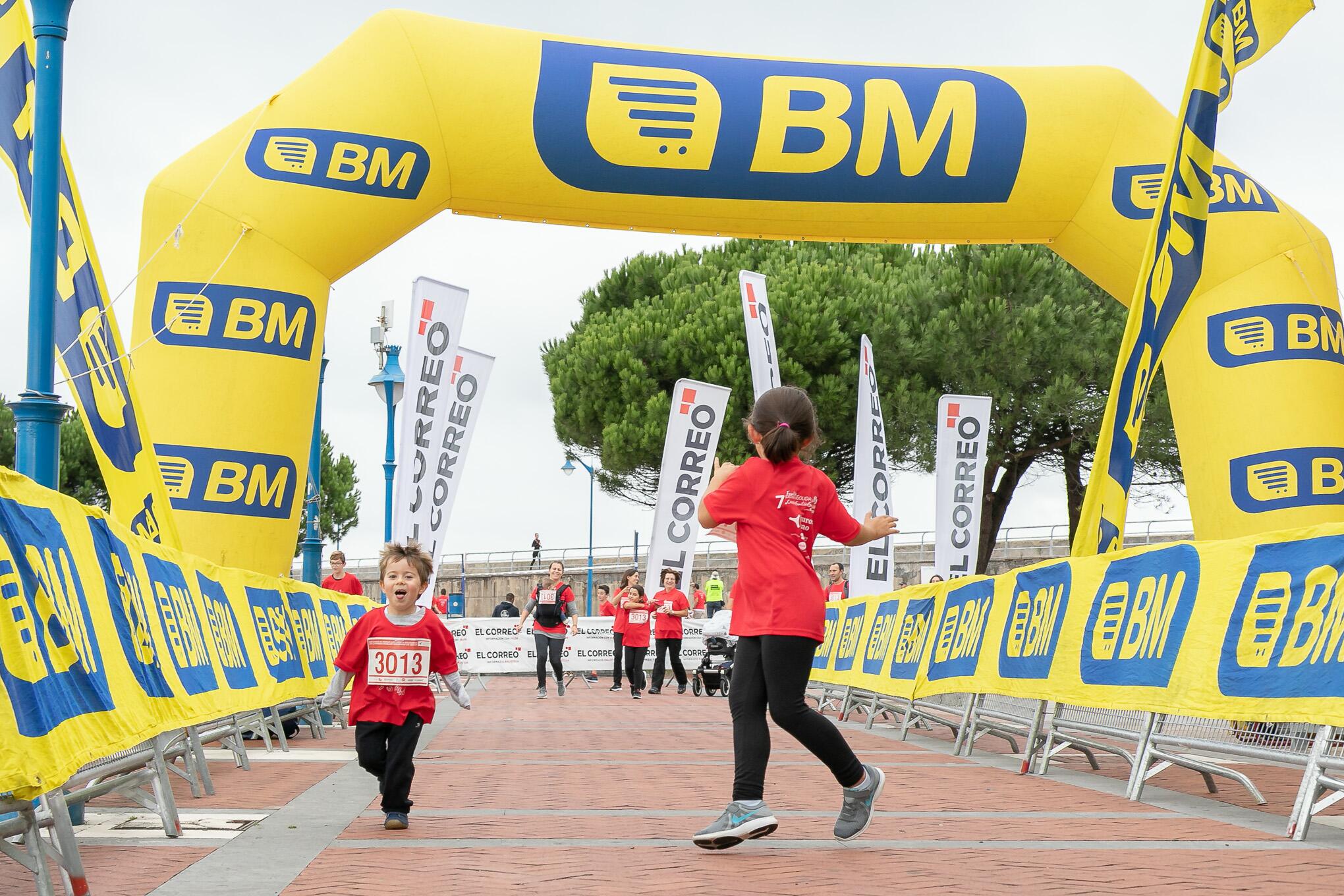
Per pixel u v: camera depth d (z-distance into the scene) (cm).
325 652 1137
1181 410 1198
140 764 504
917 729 1256
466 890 382
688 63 1200
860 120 1189
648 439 2945
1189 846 479
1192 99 879
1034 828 529
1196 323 1178
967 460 1638
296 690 974
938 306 2869
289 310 1086
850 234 1247
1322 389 1144
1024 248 2822
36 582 398
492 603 4866
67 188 680
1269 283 1165
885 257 3222
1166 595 662
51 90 580
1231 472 1145
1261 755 557
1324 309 1166
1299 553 563
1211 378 1163
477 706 1661
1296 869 424
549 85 1160
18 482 402
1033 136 1206
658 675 2050
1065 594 785
